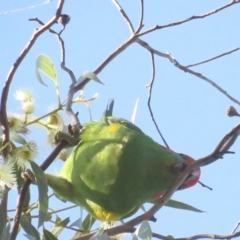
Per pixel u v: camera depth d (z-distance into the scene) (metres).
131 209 6.05
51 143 5.87
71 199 6.09
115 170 5.85
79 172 5.93
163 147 6.28
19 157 5.40
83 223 6.46
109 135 6.02
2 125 5.18
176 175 5.94
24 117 5.82
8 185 5.07
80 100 6.14
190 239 5.50
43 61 6.00
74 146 6.06
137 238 5.22
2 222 5.14
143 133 6.25
